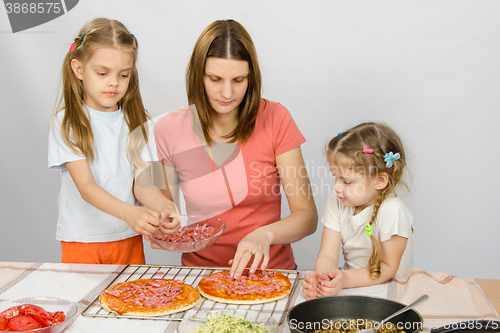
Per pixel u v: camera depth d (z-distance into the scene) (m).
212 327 1.08
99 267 1.54
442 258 2.78
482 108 2.56
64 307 1.21
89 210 1.81
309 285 1.31
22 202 2.93
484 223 2.69
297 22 2.65
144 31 2.71
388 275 1.44
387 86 2.63
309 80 2.71
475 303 1.28
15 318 1.11
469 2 2.46
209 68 1.51
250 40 1.55
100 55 1.60
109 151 1.81
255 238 1.50
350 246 1.66
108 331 1.13
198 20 2.69
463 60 2.53
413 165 2.67
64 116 1.73
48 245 2.98
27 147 2.85
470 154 2.62
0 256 3.00
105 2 2.69
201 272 1.49
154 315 1.19
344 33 2.62
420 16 2.52
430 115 2.62
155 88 2.77
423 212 2.73
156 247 1.51
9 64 2.75
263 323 1.12
